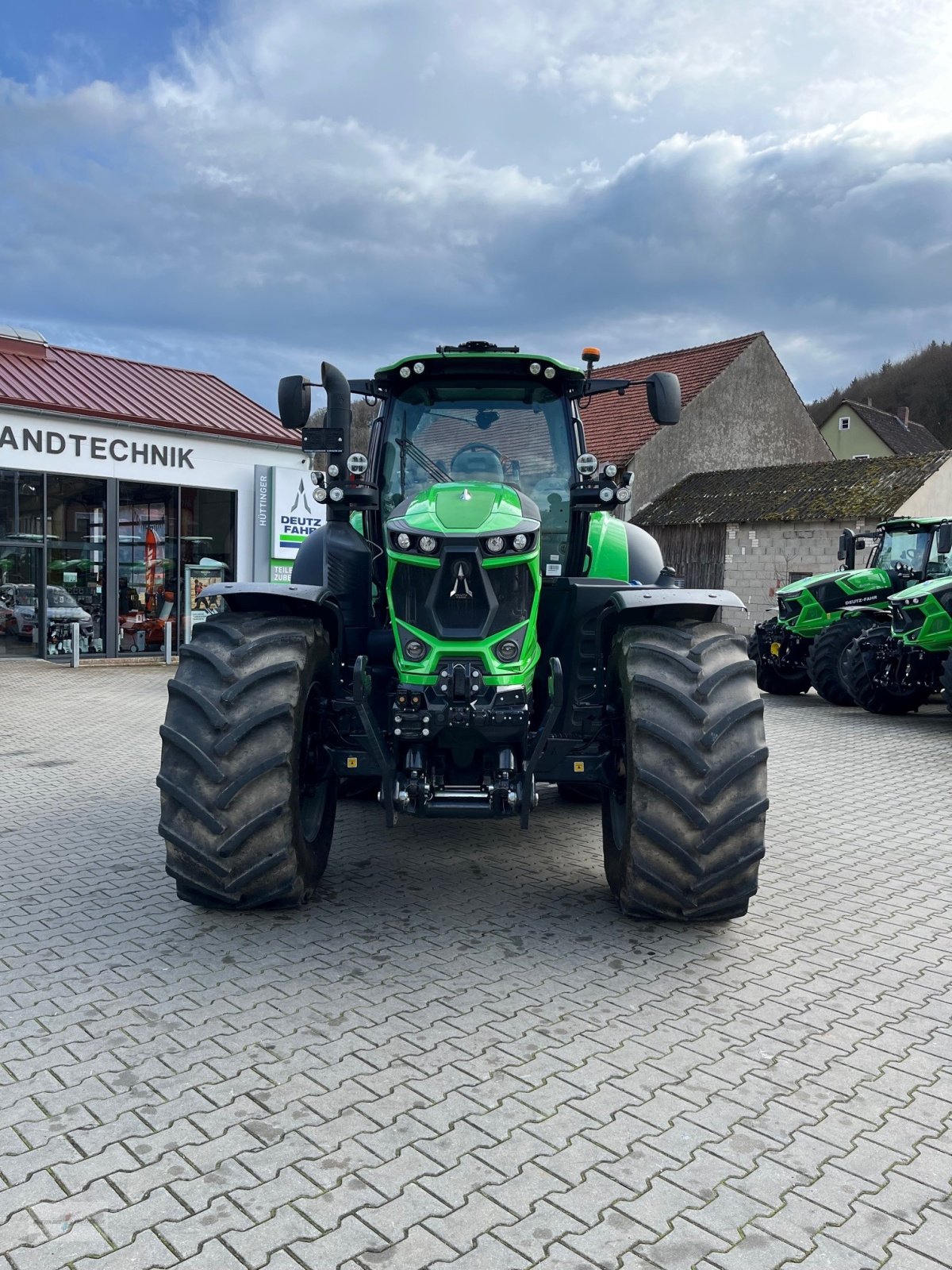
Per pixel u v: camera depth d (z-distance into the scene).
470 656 3.82
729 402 26.73
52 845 5.28
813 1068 2.95
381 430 4.80
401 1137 2.54
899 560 13.25
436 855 5.15
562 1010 3.31
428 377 4.77
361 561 4.54
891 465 21.97
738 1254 2.13
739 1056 3.02
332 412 4.45
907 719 11.39
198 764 3.69
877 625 11.87
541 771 4.03
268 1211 2.24
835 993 3.50
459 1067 2.91
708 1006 3.37
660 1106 2.72
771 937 4.05
